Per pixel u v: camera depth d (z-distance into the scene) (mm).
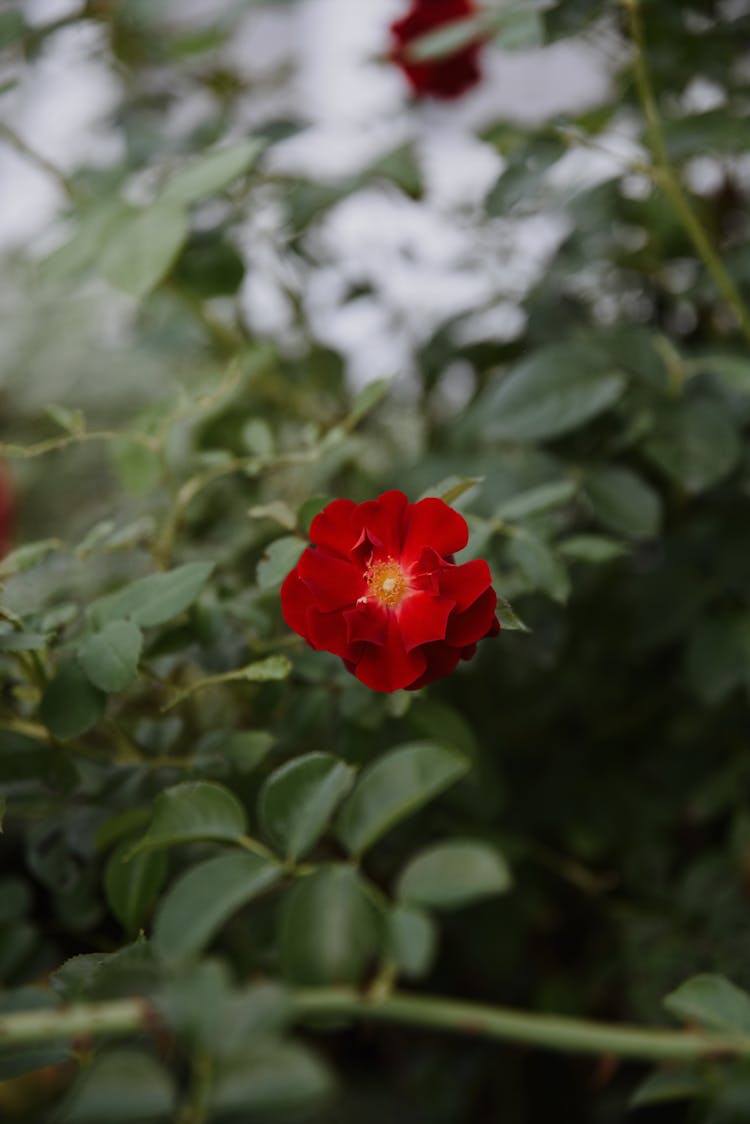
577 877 812
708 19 775
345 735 601
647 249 783
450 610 513
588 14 689
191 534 740
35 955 588
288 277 798
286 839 478
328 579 526
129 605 543
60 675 536
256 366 665
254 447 626
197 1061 425
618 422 715
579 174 775
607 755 833
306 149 876
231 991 424
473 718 788
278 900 668
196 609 577
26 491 990
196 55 762
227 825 485
